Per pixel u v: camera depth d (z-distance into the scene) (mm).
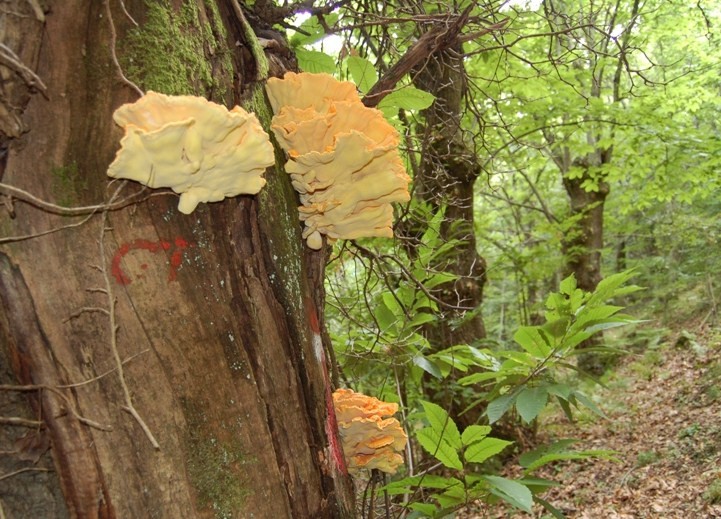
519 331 2736
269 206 2035
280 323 1996
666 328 16562
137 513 1579
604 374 14734
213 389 1723
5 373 1580
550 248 14125
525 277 12742
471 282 7457
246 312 1875
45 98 1522
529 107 10125
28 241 1518
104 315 1577
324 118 2111
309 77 2223
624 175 12734
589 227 16109
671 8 13086
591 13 4344
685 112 14523
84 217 1568
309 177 2195
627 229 18016
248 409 1804
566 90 9930
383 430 2621
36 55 1505
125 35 1634
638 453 9258
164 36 1711
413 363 3951
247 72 2082
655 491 7891
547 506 2760
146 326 1625
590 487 8648
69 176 1556
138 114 1526
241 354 1820
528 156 13156
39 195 1525
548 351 2783
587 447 10148
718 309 15969
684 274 17516
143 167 1544
